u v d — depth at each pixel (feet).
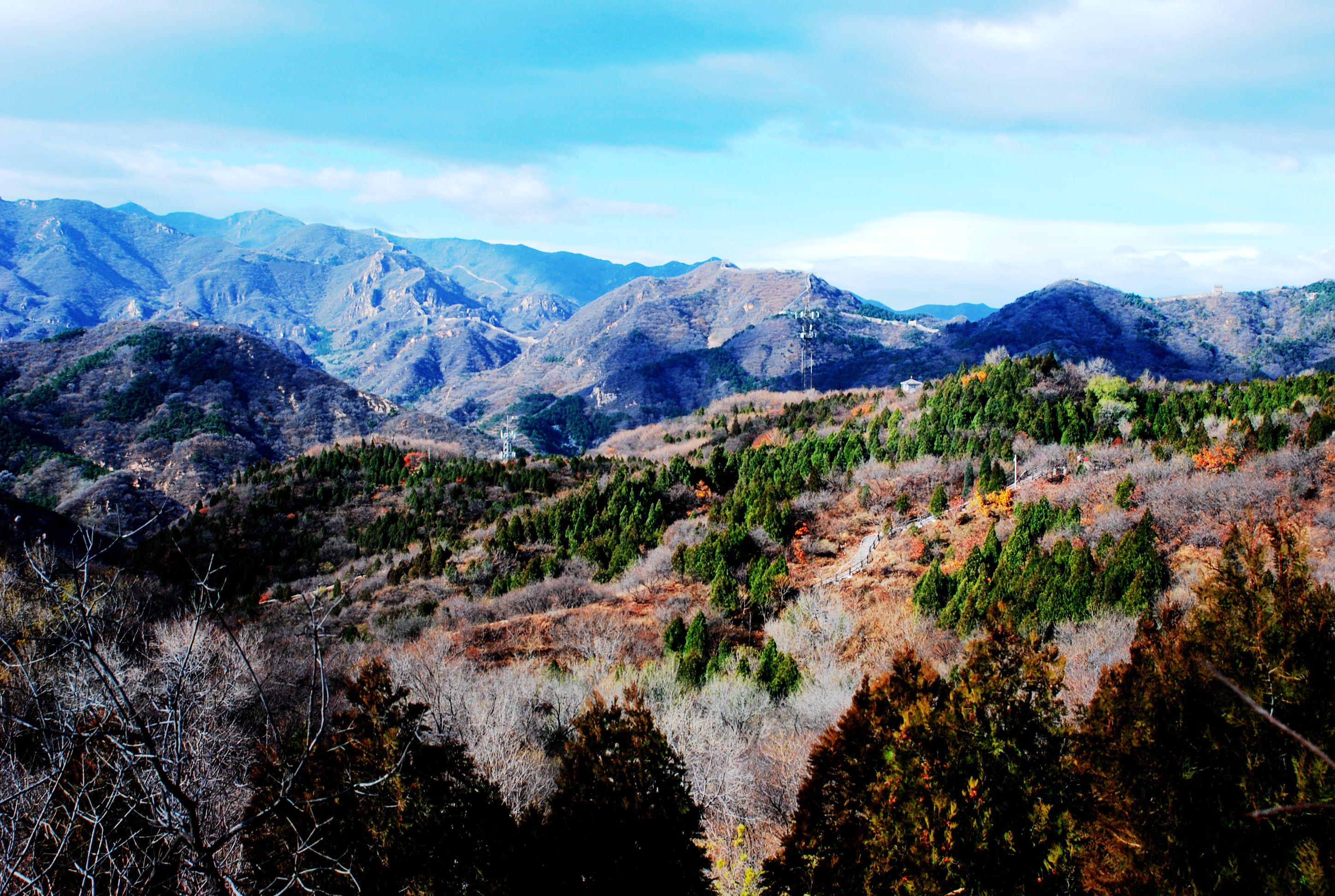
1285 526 36.14
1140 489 157.89
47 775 19.21
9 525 145.59
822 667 115.75
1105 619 108.68
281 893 25.53
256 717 60.59
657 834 42.24
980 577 126.41
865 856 39.81
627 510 214.69
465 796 39.93
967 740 39.19
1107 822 35.60
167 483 463.83
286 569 238.48
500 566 198.18
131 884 19.44
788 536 185.26
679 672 116.67
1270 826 31.42
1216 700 34.19
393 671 94.02
